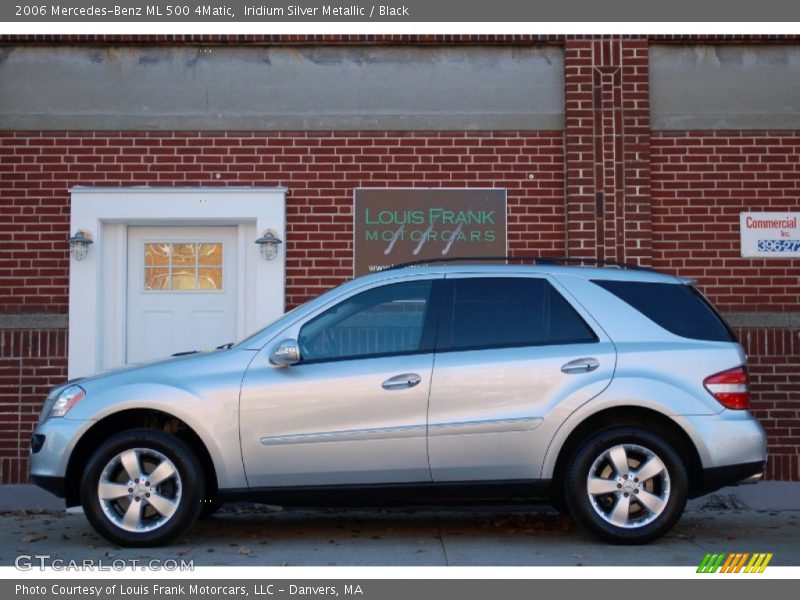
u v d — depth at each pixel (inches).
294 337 272.1
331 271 386.9
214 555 266.4
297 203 389.4
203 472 269.7
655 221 390.3
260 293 382.9
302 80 392.8
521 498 268.7
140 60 392.5
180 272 395.2
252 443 263.9
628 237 384.5
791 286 386.9
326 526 315.3
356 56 394.0
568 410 263.9
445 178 390.9
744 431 266.4
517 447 263.9
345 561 259.8
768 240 389.1
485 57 394.9
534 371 266.1
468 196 390.0
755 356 382.6
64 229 386.3
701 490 272.2
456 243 389.1
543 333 272.4
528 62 394.9
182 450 265.6
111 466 267.0
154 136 390.0
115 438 266.4
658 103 393.7
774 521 326.0
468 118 391.9
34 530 314.5
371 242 388.2
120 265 391.9
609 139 387.9
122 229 392.8
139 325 393.4
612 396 264.2
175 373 269.7
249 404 264.8
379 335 273.1
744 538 293.0
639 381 265.4
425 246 388.8
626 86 389.7
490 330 272.5
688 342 272.1
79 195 384.2
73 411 269.0
